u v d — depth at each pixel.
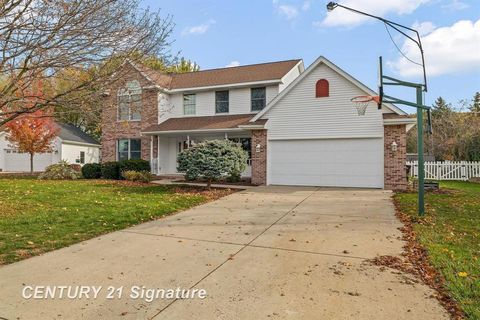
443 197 10.76
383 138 13.17
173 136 20.41
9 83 6.83
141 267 4.54
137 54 7.17
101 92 7.07
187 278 4.15
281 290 3.77
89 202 9.31
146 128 19.81
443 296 3.58
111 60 6.91
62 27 5.95
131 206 8.76
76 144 26.69
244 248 5.40
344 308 3.33
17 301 3.50
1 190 11.37
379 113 13.21
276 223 7.18
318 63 14.02
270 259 4.85
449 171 18.55
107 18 6.38
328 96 13.98
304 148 14.39
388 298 3.54
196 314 3.25
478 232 6.26
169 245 5.57
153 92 9.32
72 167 20.02
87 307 3.39
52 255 5.00
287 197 10.91
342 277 4.14
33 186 12.88
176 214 8.24
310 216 7.86
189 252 5.19
